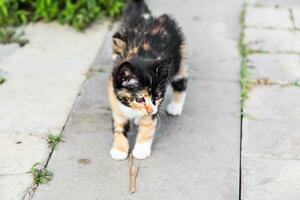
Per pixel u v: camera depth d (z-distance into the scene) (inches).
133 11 41.5
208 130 36.7
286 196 31.6
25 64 43.3
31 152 34.4
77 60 44.2
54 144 34.9
